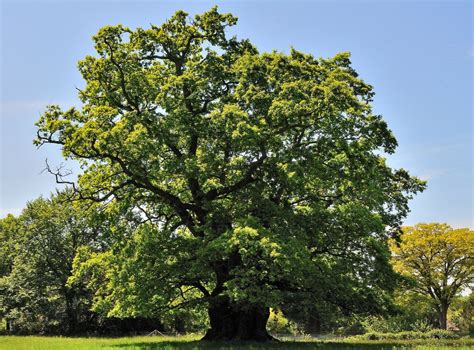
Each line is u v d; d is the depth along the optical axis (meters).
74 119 24.97
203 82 25.03
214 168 24.77
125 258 26.19
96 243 50.19
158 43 27.09
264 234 22.09
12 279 53.09
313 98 22.78
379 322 51.41
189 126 24.09
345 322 47.94
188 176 24.81
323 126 24.03
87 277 50.22
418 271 53.91
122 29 25.95
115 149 23.84
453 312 61.41
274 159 24.00
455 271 53.22
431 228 53.53
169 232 25.94
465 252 51.97
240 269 23.05
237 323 27.05
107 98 26.00
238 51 27.59
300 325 50.03
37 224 52.12
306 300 23.81
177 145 26.91
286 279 24.17
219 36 27.28
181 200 28.62
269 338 27.27
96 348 23.03
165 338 34.59
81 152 24.34
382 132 23.86
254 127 22.44
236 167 25.03
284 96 23.44
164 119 24.03
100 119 24.42
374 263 26.72
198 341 26.38
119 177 26.52
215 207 24.86
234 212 25.25
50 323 50.59
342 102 22.59
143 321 51.59
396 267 53.31
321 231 26.03
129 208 27.22
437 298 54.59
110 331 51.50
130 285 25.42
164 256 25.59
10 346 25.52
